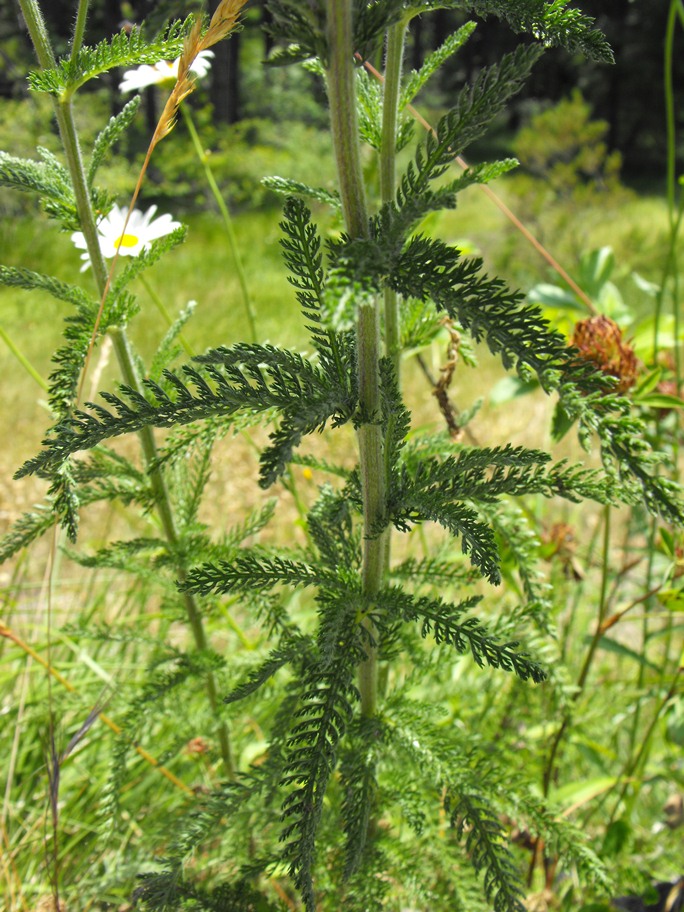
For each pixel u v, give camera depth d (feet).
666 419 1.08
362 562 0.60
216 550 0.76
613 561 1.49
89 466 0.73
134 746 0.80
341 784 0.60
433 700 0.86
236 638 1.21
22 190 0.67
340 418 0.47
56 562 1.29
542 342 0.37
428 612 0.53
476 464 0.51
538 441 2.13
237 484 1.83
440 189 0.40
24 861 0.95
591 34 0.42
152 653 1.15
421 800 0.66
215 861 0.80
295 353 0.52
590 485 0.53
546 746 0.97
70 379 0.60
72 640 1.11
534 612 0.68
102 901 0.88
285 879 0.86
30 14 0.60
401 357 0.73
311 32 0.38
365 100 0.61
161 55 0.60
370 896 0.65
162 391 0.44
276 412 0.51
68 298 0.66
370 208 0.93
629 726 1.22
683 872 0.95
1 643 1.15
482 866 0.58
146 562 0.85
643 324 0.99
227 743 0.88
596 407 0.37
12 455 2.19
